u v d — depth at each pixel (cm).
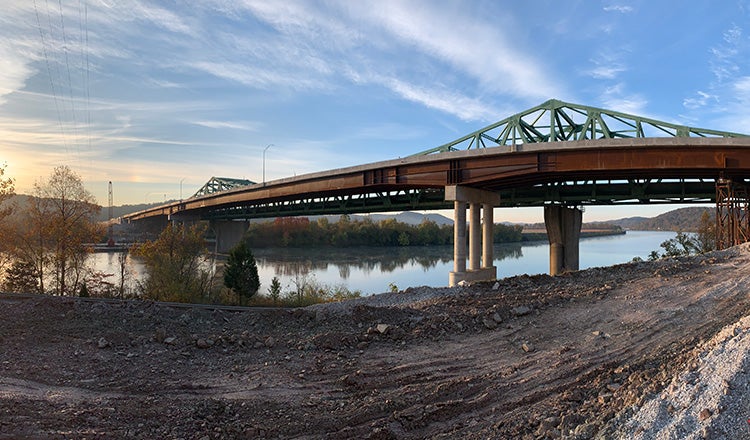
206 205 8156
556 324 1153
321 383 805
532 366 864
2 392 641
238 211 8888
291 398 729
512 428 597
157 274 3028
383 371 856
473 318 1208
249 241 10894
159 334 1028
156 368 856
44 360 843
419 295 1788
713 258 2055
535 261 7231
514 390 751
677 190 4072
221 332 1124
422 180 4222
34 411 580
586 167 3353
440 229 12450
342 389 779
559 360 882
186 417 629
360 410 671
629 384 687
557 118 4384
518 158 3622
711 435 448
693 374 603
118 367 845
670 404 537
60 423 557
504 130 4559
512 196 4894
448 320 1177
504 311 1259
